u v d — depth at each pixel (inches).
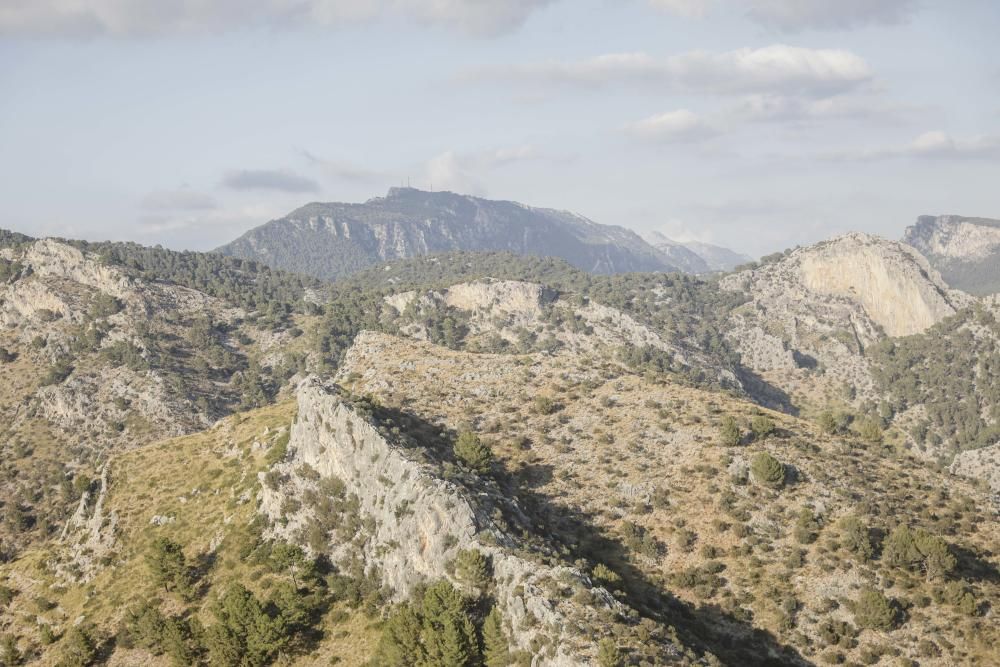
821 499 4335.6
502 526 3649.1
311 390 4446.4
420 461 3944.4
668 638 3112.7
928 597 3690.9
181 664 3575.3
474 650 3117.6
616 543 4116.6
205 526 4466.0
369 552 3826.3
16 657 4047.7
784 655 3474.4
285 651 3528.5
